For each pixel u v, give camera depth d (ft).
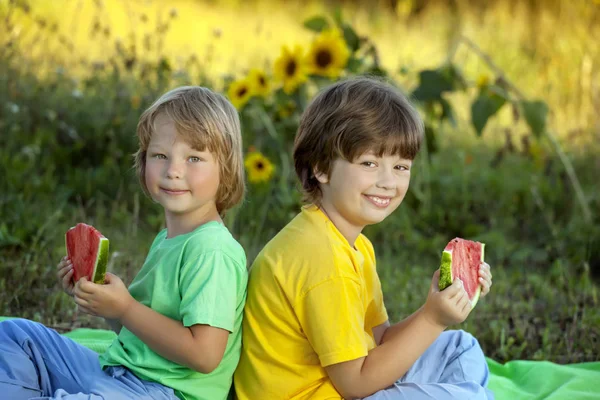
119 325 11.31
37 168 23.11
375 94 10.74
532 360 15.53
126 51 27.61
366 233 22.02
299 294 10.25
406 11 51.39
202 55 34.04
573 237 21.50
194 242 10.24
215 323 9.84
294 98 22.81
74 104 25.18
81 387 10.61
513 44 38.01
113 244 19.16
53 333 11.23
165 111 10.62
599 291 18.54
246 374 10.69
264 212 20.81
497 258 21.08
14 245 18.22
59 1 36.17
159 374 10.21
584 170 26.17
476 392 10.69
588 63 30.27
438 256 21.08
